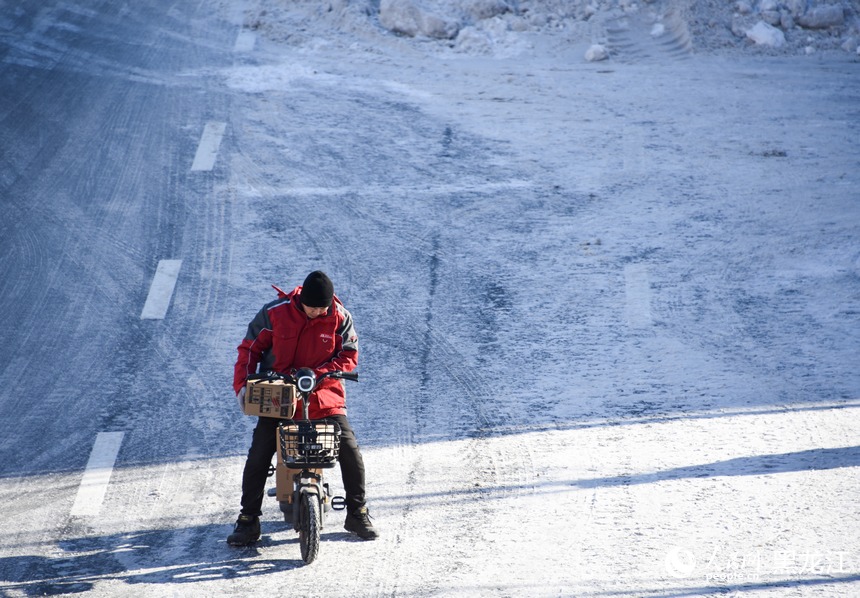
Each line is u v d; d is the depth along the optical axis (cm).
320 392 2319
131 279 4103
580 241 4381
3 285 4044
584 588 2170
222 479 2767
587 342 3594
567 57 7006
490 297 3947
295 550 2383
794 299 3856
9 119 5725
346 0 7519
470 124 5738
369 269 4162
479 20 7462
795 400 3133
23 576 2300
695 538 2367
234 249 4344
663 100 6138
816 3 7481
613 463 2784
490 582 2211
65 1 7806
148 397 3269
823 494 2556
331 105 6003
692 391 3225
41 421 3125
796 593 2111
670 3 7481
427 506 2580
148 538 2466
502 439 2956
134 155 5297
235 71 6550
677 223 4525
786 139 5516
